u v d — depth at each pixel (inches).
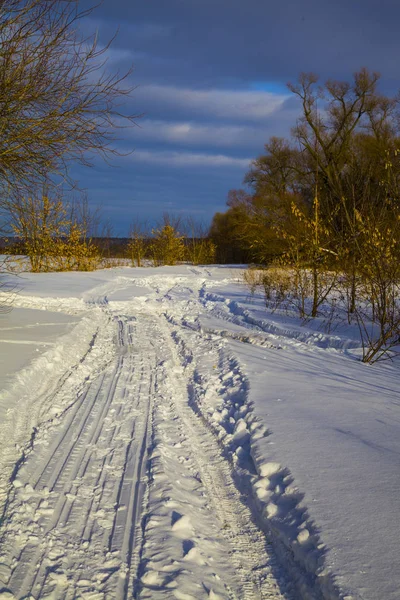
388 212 377.7
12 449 209.0
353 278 455.5
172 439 227.1
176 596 124.6
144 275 1110.4
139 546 146.3
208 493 182.9
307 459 191.3
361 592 119.7
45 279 885.8
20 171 319.6
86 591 127.6
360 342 406.0
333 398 269.4
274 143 1599.4
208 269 1406.3
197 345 428.8
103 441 222.2
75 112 300.5
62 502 168.9
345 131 1311.5
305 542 143.0
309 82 1341.0
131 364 366.3
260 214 1444.4
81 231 1167.6
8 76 283.9
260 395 274.1
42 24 286.2
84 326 493.7
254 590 133.3
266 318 540.4
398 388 290.7
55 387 303.3
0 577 130.3
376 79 1333.7
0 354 343.3
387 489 167.8
